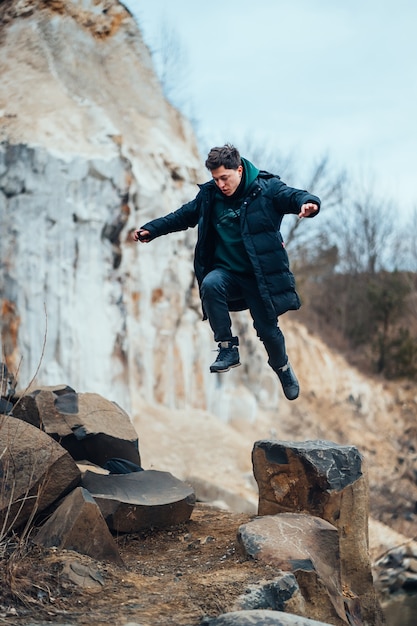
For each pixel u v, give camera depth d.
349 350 27.95
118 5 18.55
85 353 14.73
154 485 6.90
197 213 5.76
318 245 33.56
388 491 20.80
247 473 15.91
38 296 14.43
